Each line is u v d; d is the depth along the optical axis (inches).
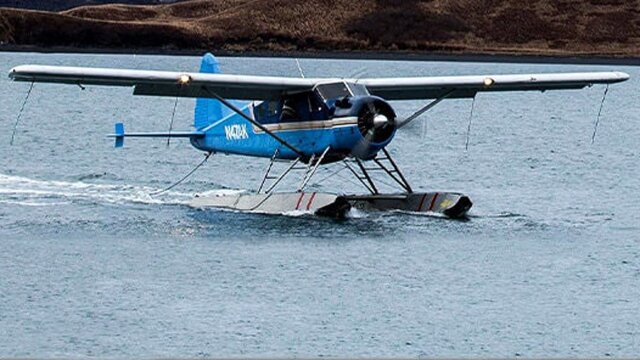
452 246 3737.7
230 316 2940.5
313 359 2632.9
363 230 3922.2
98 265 3440.0
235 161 6097.4
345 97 4097.0
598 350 2719.0
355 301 3093.0
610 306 3083.2
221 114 4616.1
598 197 4948.3
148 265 3444.9
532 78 4394.7
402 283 3280.0
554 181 5502.0
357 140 4045.3
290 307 3026.6
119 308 2994.6
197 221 4082.2
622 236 3998.5
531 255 3651.6
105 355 2632.9
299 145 4217.5
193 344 2716.5
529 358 2657.5
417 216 4190.5
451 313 2997.0
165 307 3009.4
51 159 6067.9
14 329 2807.6
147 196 4724.4
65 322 2869.1
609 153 6884.8
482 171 5866.1
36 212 4264.3
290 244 3713.1
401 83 4279.0
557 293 3208.7
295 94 4202.8
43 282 3235.7
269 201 4232.3
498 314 2997.0
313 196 4138.8
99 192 4815.5
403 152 6732.3
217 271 3380.9
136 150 6628.9
